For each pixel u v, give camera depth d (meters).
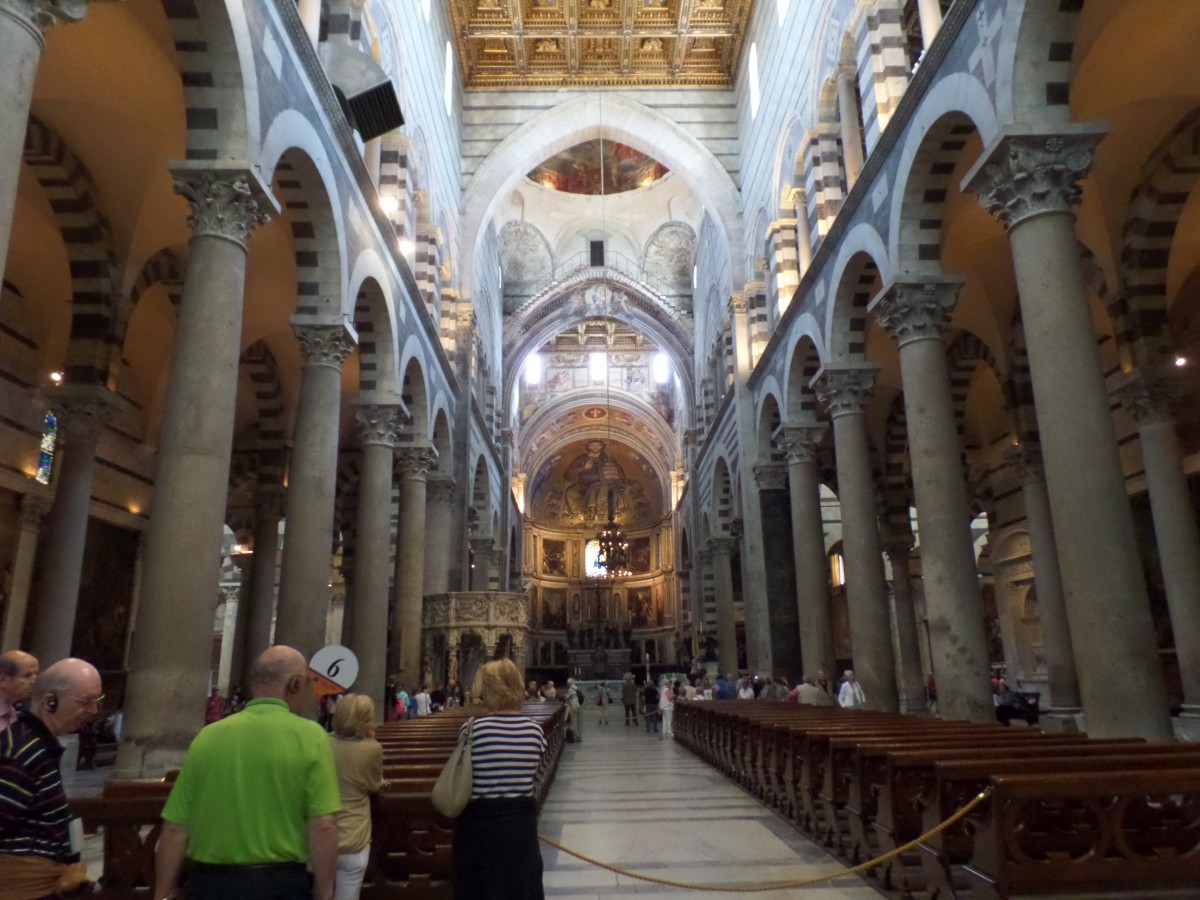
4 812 2.58
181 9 7.65
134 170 11.34
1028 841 4.23
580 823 8.10
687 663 38.06
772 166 20.41
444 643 17.84
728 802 9.29
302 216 10.92
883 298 11.49
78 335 12.06
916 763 5.14
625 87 25.55
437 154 20.62
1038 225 8.27
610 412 47.22
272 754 2.61
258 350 17.44
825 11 15.64
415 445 17.16
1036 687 21.92
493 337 32.47
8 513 13.75
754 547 21.47
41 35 5.23
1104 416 7.76
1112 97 10.66
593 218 36.25
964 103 9.55
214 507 7.33
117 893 4.12
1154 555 15.74
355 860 3.62
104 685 16.06
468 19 23.66
